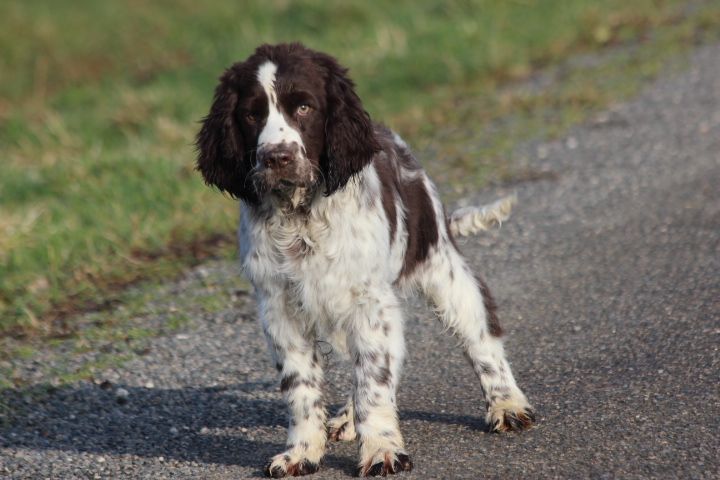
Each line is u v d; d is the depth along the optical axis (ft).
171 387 31.73
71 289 40.65
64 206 49.67
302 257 25.02
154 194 49.67
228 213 47.65
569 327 33.55
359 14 86.48
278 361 25.63
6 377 32.81
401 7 85.46
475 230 30.83
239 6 96.17
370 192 25.72
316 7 88.74
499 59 69.46
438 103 63.57
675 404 26.53
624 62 66.03
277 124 24.44
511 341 33.01
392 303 25.52
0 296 39.99
